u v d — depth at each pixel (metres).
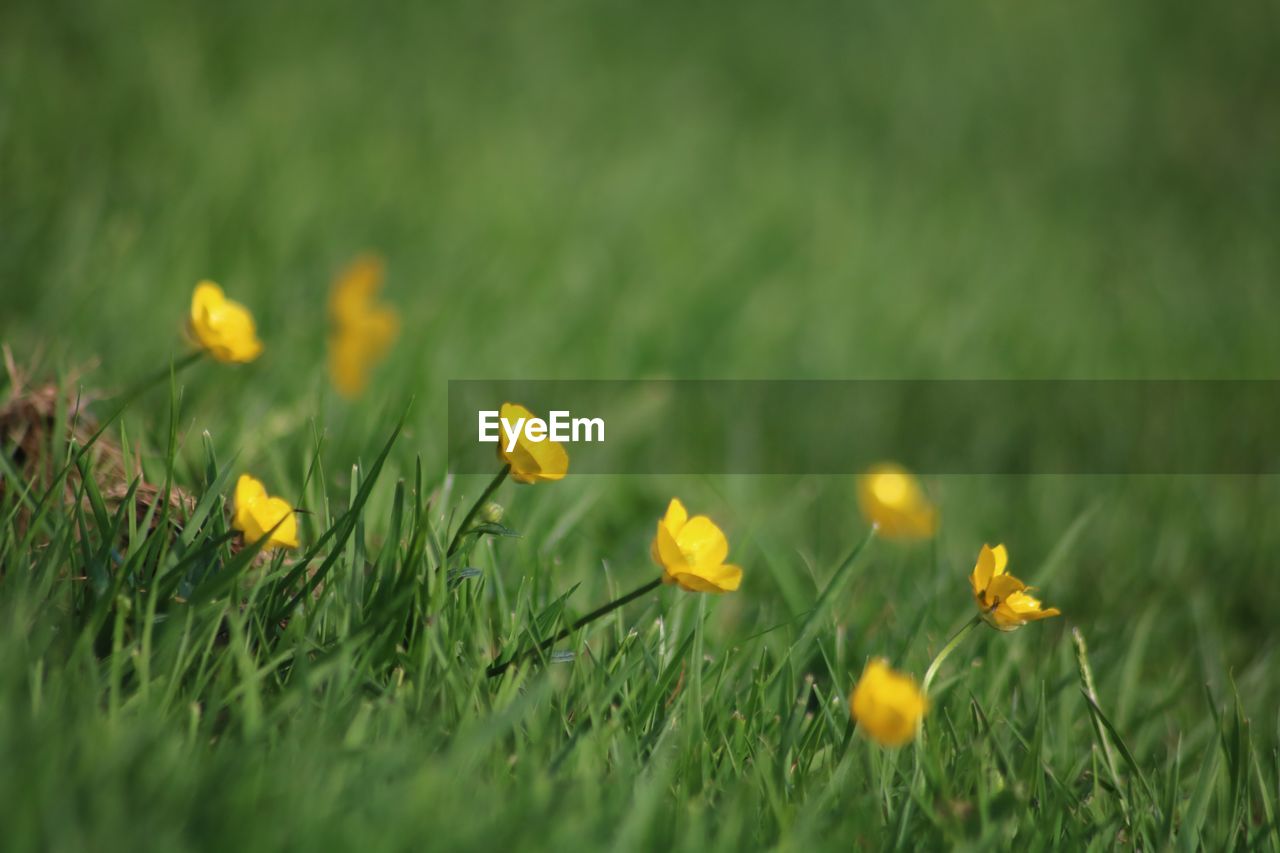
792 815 1.38
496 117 5.57
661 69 6.96
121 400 2.24
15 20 4.86
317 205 4.00
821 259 4.78
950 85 7.63
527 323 3.60
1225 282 5.35
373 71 5.67
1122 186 6.75
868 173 6.13
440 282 3.69
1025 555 2.79
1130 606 2.52
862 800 1.45
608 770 1.43
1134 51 8.51
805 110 6.97
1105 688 2.07
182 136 4.16
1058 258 5.44
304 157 4.35
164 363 2.66
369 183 4.36
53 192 3.43
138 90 4.46
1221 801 1.60
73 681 1.28
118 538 1.64
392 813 1.15
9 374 1.99
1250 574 2.72
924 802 1.45
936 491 3.09
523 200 4.62
